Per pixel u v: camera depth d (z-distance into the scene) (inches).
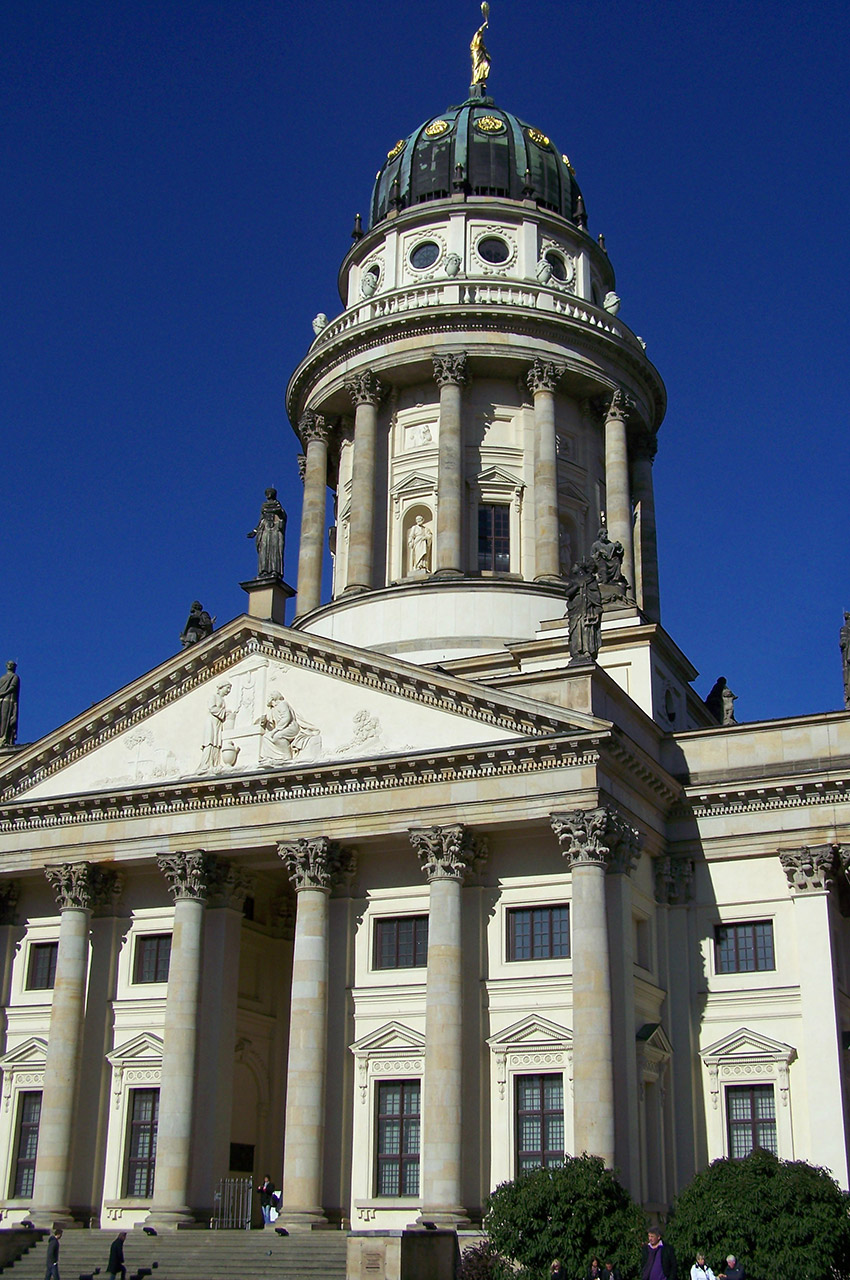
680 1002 2224.4
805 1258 1486.2
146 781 2365.9
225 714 2345.0
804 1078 2124.8
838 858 2204.7
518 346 3080.7
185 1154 2137.1
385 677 2233.0
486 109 3582.7
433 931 2078.0
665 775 2247.8
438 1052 2010.3
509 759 2097.7
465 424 3085.6
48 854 2400.3
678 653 2669.8
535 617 2827.3
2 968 2477.9
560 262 3346.5
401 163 3474.4
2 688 2659.9
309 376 3307.1
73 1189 2253.9
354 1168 2091.5
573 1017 1974.7
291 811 2237.9
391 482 3122.5
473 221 3289.9
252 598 2428.6
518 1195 1648.6
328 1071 2143.2
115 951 2390.5
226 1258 1895.9
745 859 2277.3
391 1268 1590.8
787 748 2320.4
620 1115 1932.8
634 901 2166.6
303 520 3221.0
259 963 2490.2
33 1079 2389.3
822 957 2160.4
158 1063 2283.5
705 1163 2137.1
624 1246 1603.1
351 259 3457.2
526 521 3031.5
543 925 2122.3
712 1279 1488.7
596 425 3223.4
